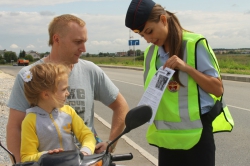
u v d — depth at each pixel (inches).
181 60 115.4
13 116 107.0
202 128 116.7
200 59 116.3
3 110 375.9
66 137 98.0
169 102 119.4
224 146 251.9
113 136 116.9
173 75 117.9
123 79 814.5
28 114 96.3
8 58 3129.9
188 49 117.0
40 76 90.4
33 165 78.2
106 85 120.0
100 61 1921.8
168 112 119.6
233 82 677.3
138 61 1648.6
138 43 1445.6
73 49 111.0
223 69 917.8
